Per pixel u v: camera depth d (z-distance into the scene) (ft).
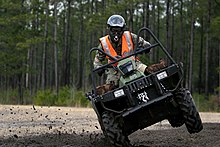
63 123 64.13
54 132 54.85
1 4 194.70
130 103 33.83
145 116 35.22
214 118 88.99
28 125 63.21
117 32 36.91
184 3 251.39
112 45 37.37
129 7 180.24
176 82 35.45
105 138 41.52
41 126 62.18
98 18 187.73
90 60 36.70
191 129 35.50
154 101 33.17
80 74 304.71
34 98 163.73
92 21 191.62
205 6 219.41
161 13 295.89
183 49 305.73
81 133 53.57
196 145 40.24
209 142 41.96
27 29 200.13
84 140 45.16
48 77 370.73
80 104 139.74
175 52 318.24
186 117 34.96
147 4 187.52
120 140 34.55
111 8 181.37
